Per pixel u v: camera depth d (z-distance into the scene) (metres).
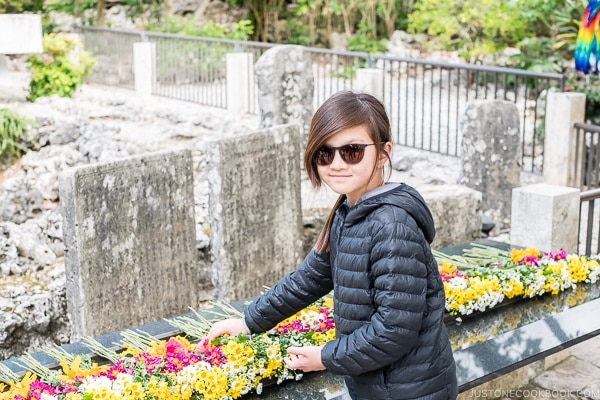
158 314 4.84
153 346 2.98
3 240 6.29
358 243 2.12
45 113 9.64
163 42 11.34
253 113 10.09
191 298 5.04
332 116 2.10
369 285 2.12
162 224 4.78
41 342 5.53
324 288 2.46
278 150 5.44
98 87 12.38
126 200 4.55
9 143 8.80
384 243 2.06
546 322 3.46
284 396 2.79
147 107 10.24
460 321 3.52
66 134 9.22
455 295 3.49
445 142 9.14
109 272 4.52
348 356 2.09
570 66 11.61
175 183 4.82
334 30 16.48
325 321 3.17
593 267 3.99
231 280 5.23
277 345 2.84
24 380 2.65
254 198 5.31
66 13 14.30
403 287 2.04
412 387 2.13
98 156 8.88
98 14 14.57
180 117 9.77
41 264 6.36
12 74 12.95
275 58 7.90
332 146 2.12
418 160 8.21
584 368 4.35
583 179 7.88
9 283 5.98
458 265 4.14
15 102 10.23
